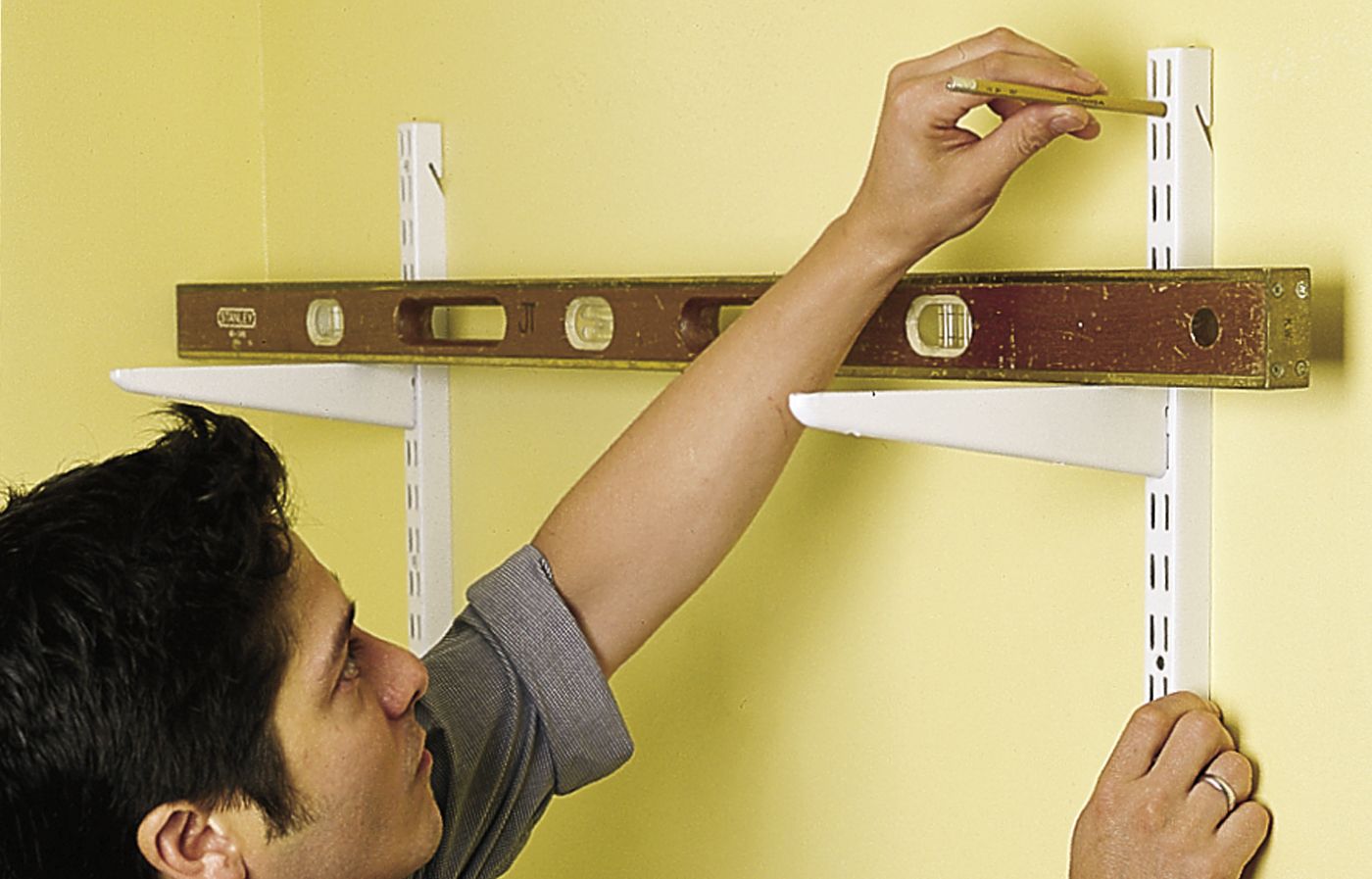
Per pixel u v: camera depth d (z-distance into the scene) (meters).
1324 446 0.88
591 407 1.29
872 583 1.12
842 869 1.16
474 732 1.04
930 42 1.05
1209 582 0.94
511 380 1.36
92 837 0.81
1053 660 1.02
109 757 0.80
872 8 1.08
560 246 1.31
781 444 1.04
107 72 1.56
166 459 0.84
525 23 1.32
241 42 1.61
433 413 1.42
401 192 1.41
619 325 1.14
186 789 0.81
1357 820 0.88
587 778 1.10
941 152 0.91
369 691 0.90
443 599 1.44
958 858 1.08
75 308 1.56
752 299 1.07
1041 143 0.87
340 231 1.53
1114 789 0.92
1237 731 0.93
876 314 1.00
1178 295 0.83
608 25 1.25
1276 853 0.92
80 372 1.57
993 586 1.05
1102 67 0.97
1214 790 0.91
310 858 0.88
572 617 1.07
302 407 1.36
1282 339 0.80
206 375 1.31
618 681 1.31
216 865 0.85
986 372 0.94
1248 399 0.92
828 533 1.14
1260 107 0.90
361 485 1.53
